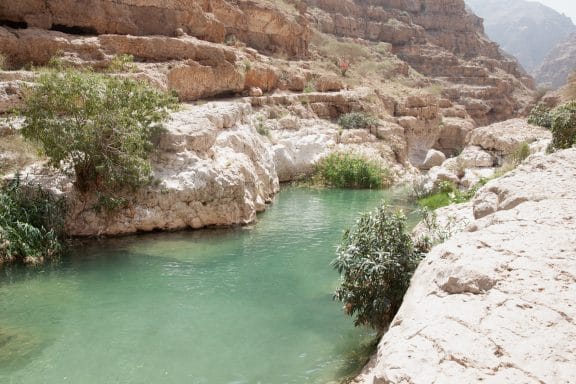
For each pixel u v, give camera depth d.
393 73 55.19
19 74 15.23
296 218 15.48
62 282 9.40
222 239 12.62
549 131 21.47
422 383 3.11
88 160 11.92
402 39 67.25
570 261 4.41
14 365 6.31
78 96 11.51
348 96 31.31
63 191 12.01
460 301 4.04
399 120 36.16
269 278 9.88
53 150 11.25
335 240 12.81
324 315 8.14
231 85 25.05
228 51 25.08
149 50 21.78
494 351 3.36
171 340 7.13
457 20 76.12
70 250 11.20
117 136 11.91
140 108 12.56
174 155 13.40
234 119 17.16
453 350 3.37
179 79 22.08
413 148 37.38
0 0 19.08
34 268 10.10
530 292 3.96
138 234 12.60
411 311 4.23
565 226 5.25
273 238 12.92
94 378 6.02
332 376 6.14
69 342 7.00
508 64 78.44
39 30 19.45
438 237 7.53
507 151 19.70
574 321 3.58
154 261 10.73
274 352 6.82
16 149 12.27
